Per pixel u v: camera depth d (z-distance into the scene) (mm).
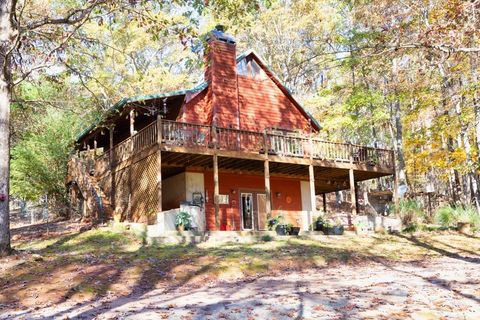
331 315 6402
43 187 22094
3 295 8242
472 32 8906
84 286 8875
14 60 13180
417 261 13148
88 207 19875
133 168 17922
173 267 10711
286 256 12500
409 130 30375
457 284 8562
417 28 10148
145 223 16359
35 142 21891
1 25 11289
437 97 20031
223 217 19594
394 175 21406
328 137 28859
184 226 15656
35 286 8773
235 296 8039
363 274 10578
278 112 22406
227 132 17656
